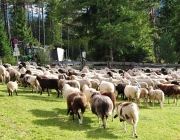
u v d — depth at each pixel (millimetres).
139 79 20641
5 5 52125
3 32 37906
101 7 38500
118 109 11117
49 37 73000
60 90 18594
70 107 12391
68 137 10203
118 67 38719
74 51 75750
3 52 36719
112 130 11406
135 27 38969
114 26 35250
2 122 11297
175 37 42844
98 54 41812
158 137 10836
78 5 38094
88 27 40656
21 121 11734
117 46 38469
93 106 11703
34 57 42594
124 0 38062
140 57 42906
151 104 17359
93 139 10148
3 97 16078
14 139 9570
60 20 42656
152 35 43438
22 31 52062
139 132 11289
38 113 13305
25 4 61250
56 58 50125
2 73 21094
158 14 51938
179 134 11398
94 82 18688
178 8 41562
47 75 20281
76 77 19719
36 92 18688
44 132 10602
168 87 17453
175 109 16031
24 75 20219
